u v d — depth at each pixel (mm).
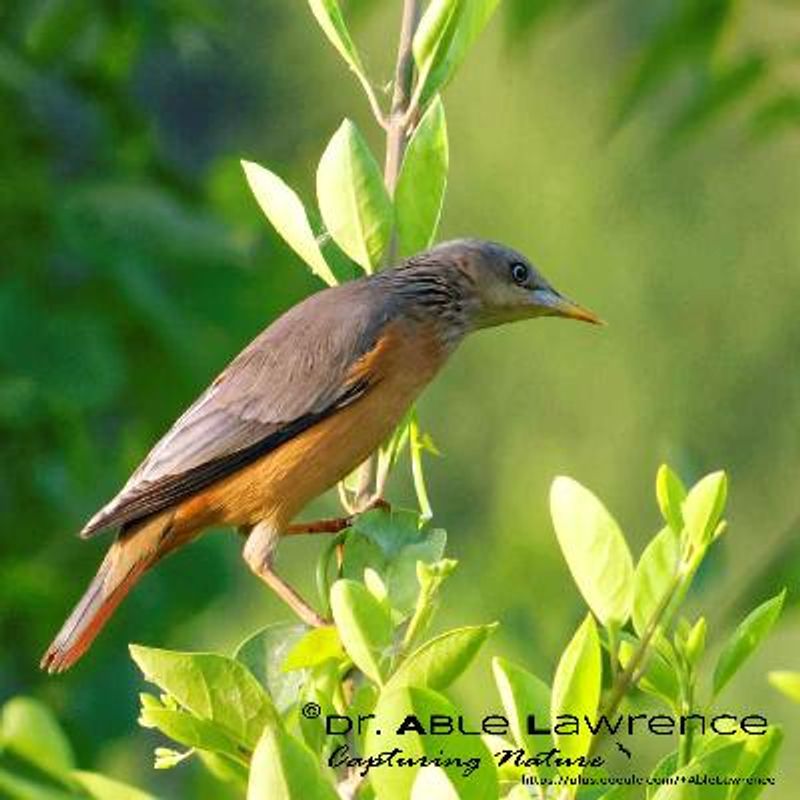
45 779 7125
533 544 18359
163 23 14430
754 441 22484
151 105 19734
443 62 7668
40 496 13352
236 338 12984
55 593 13352
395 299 9391
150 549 9227
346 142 7602
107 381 12383
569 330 22984
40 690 13070
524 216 22781
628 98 11094
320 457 9133
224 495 9188
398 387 9266
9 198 12930
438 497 22203
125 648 13023
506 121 22703
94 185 13156
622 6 21734
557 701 6047
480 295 9664
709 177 22469
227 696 6414
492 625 6035
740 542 22172
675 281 22766
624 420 22719
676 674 6355
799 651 17859
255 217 13461
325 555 7477
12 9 14273
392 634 6359
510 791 6344
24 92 13766
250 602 19328
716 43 10922
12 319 12430
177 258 12938
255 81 20172
